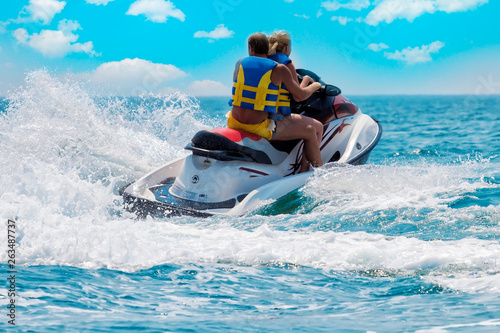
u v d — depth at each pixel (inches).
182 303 106.3
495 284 112.7
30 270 123.5
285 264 132.0
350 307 103.8
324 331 90.3
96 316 97.7
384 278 121.2
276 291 114.1
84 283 116.5
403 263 128.6
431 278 118.9
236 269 128.5
